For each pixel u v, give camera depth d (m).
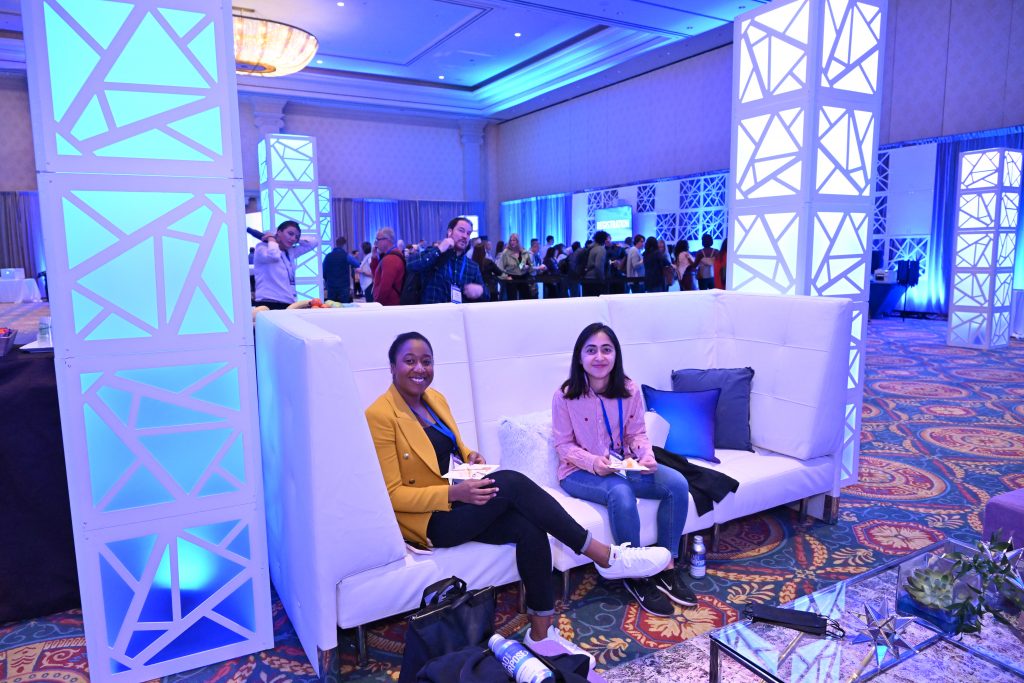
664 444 2.96
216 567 2.21
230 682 2.09
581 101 14.85
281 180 8.64
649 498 2.54
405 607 2.08
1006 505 2.30
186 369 2.11
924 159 10.18
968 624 1.69
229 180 2.06
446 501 2.13
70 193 1.89
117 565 2.05
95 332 1.99
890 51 10.47
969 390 5.96
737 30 3.69
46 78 1.84
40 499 2.45
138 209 2.00
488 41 11.55
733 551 2.91
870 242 3.68
